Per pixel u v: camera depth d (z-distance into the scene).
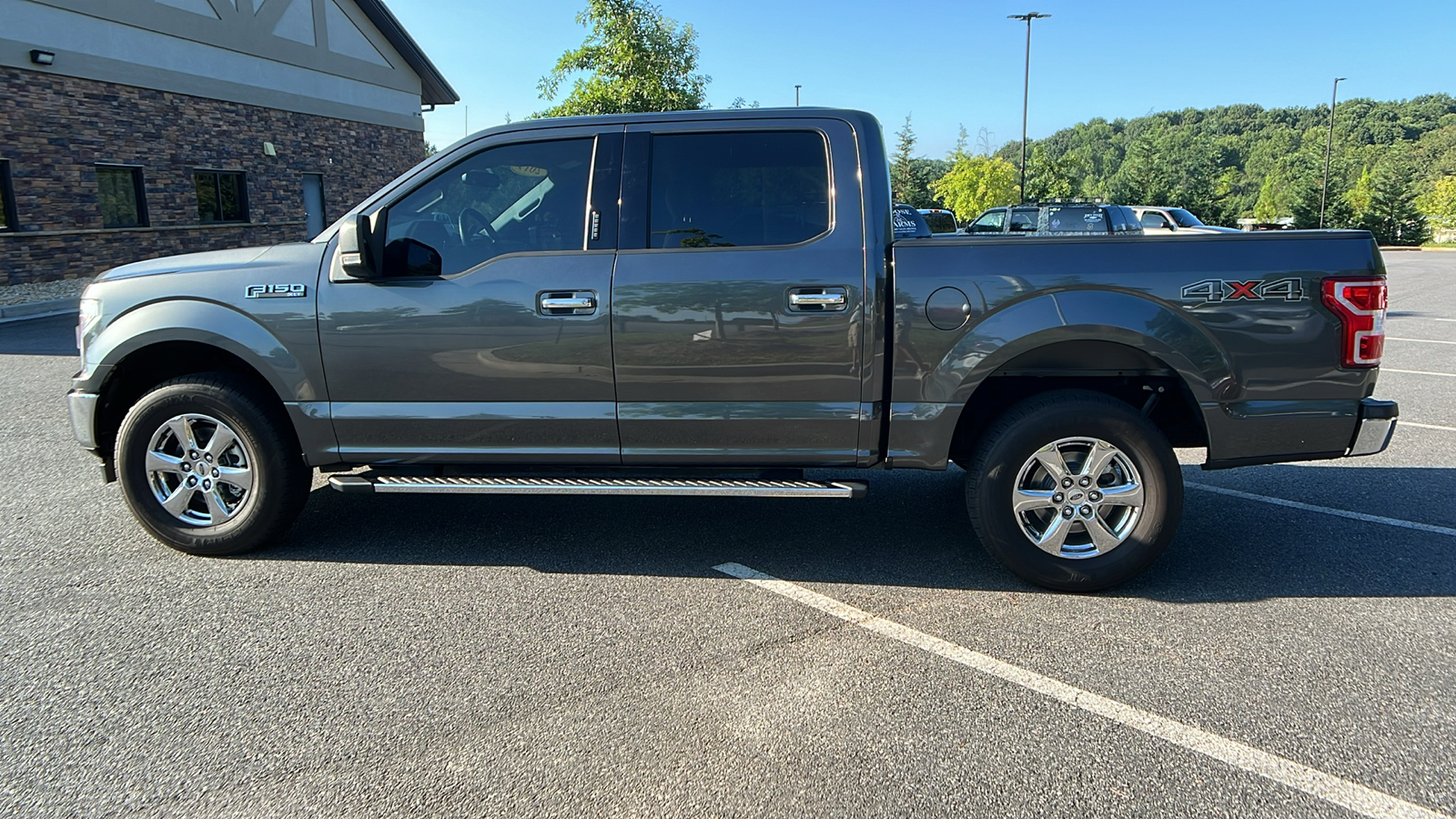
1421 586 3.88
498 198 3.98
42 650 3.29
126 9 15.52
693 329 3.77
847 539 4.53
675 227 3.85
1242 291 3.58
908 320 3.71
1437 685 3.03
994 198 42.75
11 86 13.66
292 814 2.37
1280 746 2.68
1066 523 3.75
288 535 4.56
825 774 2.54
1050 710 2.89
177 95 16.78
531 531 4.64
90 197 15.09
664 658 3.24
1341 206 49.78
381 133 23.14
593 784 2.50
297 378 3.97
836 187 3.80
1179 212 23.41
